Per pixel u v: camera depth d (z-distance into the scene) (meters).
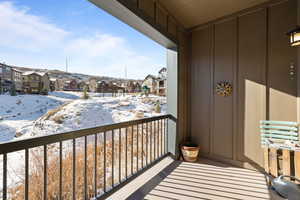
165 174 2.66
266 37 2.82
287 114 2.63
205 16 3.22
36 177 2.13
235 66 3.12
